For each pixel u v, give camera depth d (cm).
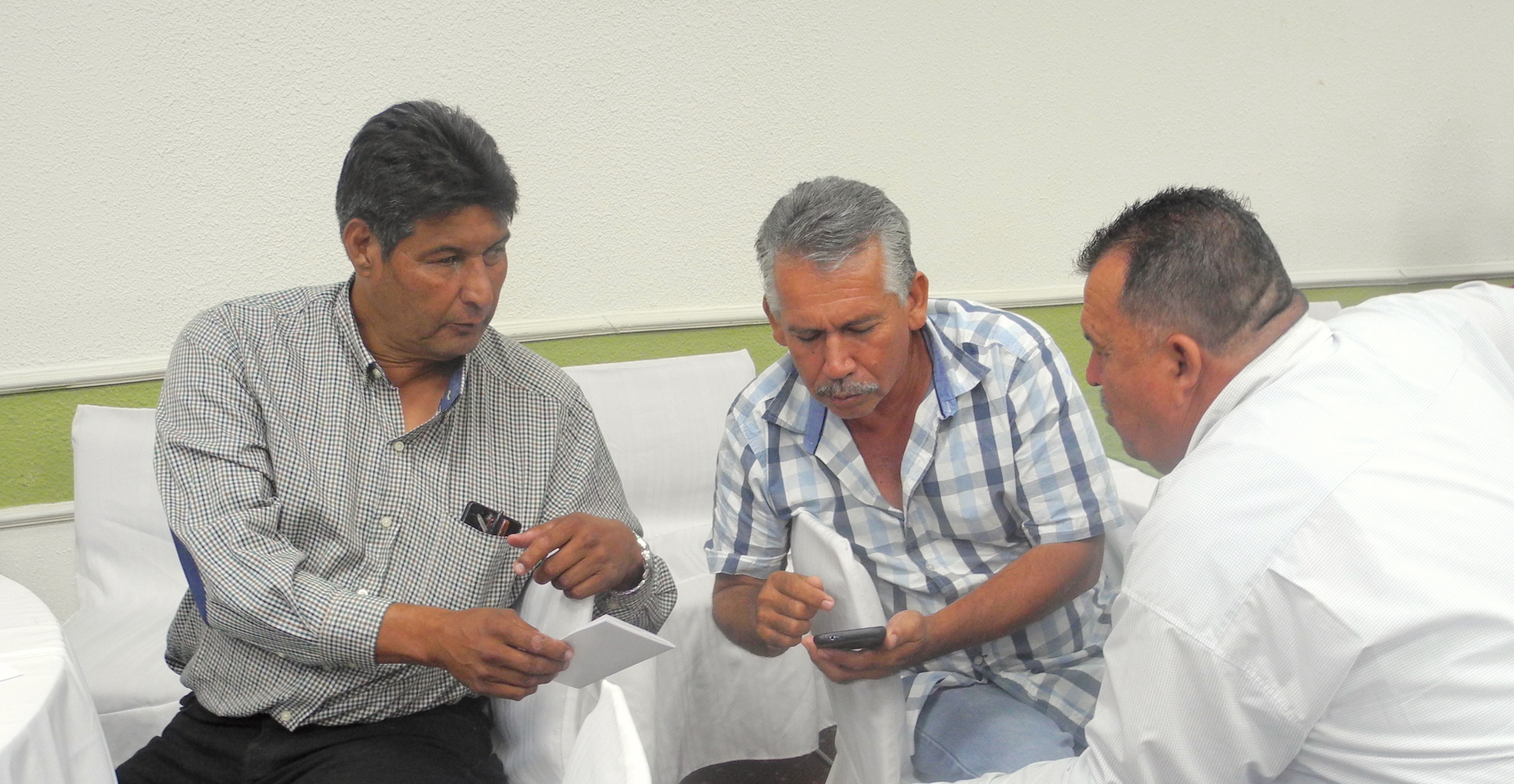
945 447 154
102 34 237
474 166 131
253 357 144
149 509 225
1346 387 106
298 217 258
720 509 165
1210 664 101
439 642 129
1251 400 109
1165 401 116
